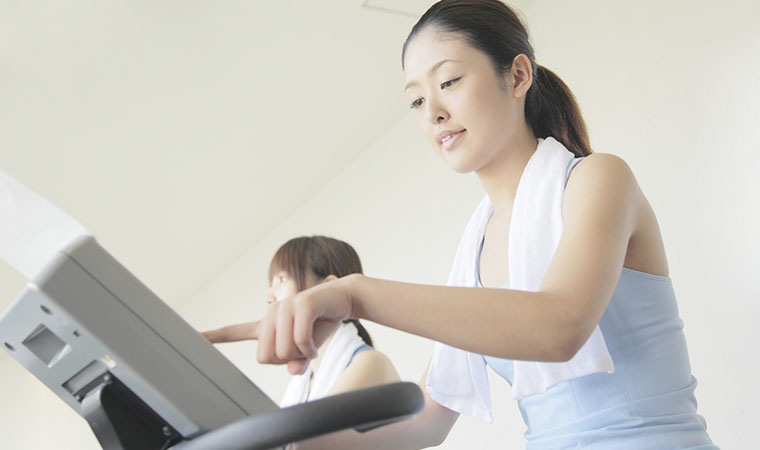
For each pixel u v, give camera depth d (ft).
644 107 10.25
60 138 11.73
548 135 3.85
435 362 3.81
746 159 9.04
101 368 2.05
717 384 8.77
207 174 13.65
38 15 9.48
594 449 3.12
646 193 9.94
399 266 12.91
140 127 12.09
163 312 1.95
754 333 8.57
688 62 9.87
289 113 12.89
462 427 10.89
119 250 14.73
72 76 10.72
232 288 16.25
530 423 3.51
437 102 3.42
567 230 2.58
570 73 11.39
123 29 10.21
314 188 15.01
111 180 12.96
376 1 11.19
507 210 3.71
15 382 17.03
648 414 3.11
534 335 2.07
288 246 6.01
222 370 2.00
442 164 12.67
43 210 1.96
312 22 11.21
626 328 3.20
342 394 1.78
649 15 10.48
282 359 2.01
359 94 13.01
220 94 11.98
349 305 2.07
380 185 13.75
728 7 9.59
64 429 16.02
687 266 9.31
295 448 3.00
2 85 10.46
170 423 1.97
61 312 1.82
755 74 9.17
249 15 10.69
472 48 3.39
